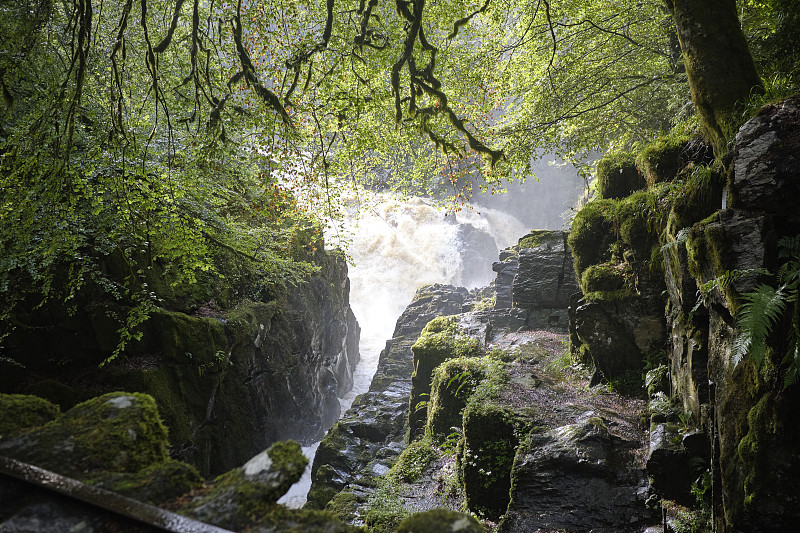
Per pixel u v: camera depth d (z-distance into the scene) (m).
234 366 10.77
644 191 9.12
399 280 27.97
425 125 7.53
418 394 11.89
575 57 12.55
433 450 9.41
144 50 9.24
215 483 1.59
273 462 1.61
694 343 6.07
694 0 6.25
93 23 9.20
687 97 10.17
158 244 8.59
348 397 18.00
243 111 6.96
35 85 7.84
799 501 3.91
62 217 7.27
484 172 9.50
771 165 4.60
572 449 6.56
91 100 8.42
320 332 15.42
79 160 6.98
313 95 7.93
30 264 7.37
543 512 6.12
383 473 10.16
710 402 5.10
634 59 12.56
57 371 8.59
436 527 1.43
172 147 9.12
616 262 8.98
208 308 10.62
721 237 4.64
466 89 9.63
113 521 1.43
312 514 1.50
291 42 7.89
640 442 6.72
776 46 7.19
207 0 9.48
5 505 1.47
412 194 10.72
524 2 11.48
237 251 9.59
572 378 9.17
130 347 8.95
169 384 8.92
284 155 7.38
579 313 8.55
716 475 4.88
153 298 8.57
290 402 13.02
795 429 3.96
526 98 12.60
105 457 1.64
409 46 6.65
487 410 7.58
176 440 8.74
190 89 8.87
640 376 8.14
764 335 3.86
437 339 12.22
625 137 13.85
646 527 5.71
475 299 19.88
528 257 13.05
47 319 8.57
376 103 7.77
